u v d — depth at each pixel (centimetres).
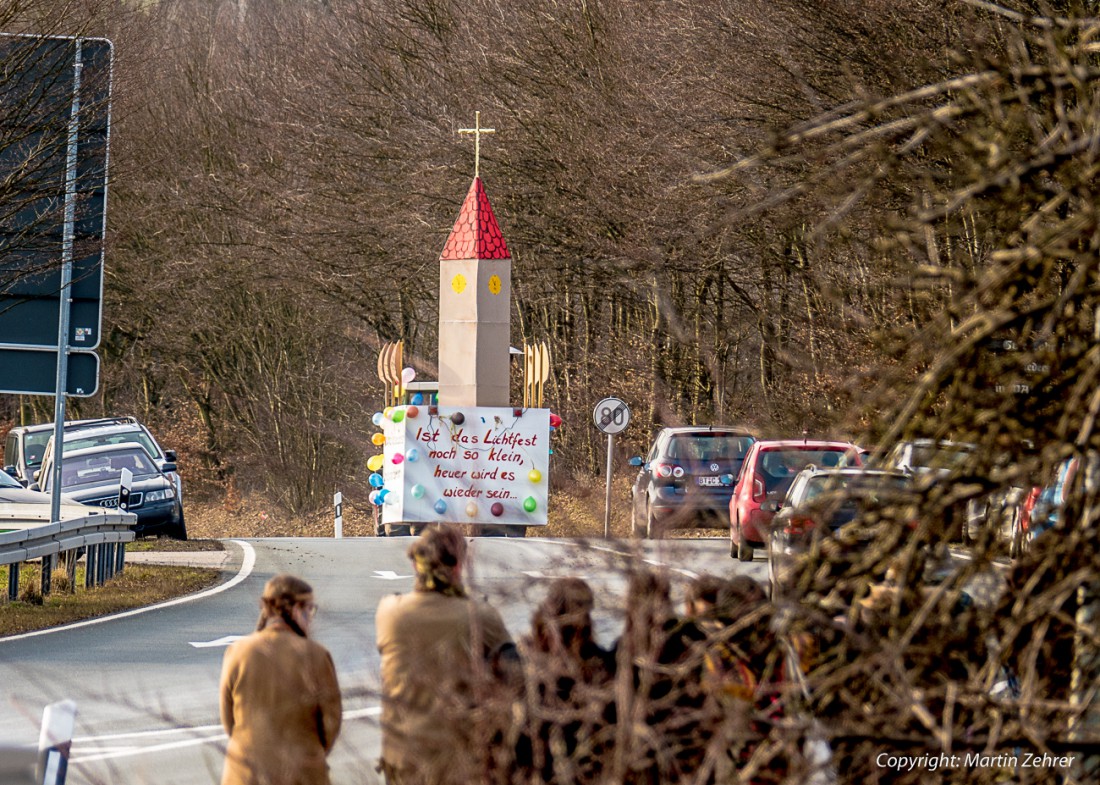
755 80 7781
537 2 10575
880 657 1043
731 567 1161
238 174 12188
